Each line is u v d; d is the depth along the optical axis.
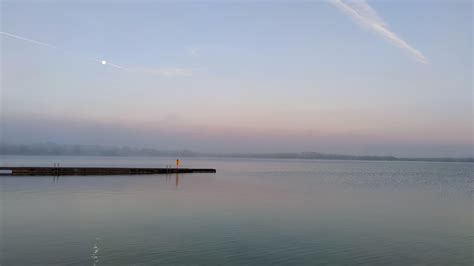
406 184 65.62
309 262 17.38
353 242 21.09
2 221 24.66
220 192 44.59
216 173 89.38
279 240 21.14
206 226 24.34
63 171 67.00
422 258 18.44
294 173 102.50
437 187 59.44
